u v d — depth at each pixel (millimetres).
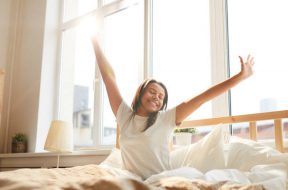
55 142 2596
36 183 718
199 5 2482
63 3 3654
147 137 1535
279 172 1220
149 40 2719
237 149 1539
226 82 1539
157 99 1618
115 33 3105
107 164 1897
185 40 2525
